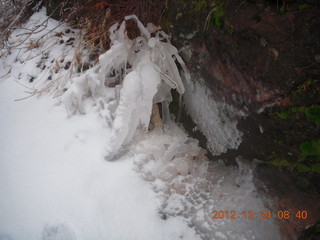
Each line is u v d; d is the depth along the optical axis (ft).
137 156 8.32
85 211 7.41
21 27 12.87
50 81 10.56
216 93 7.78
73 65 10.25
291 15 6.32
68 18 11.61
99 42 10.50
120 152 8.42
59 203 7.51
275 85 6.64
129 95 7.95
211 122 8.18
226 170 8.10
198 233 7.33
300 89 6.37
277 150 7.03
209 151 8.48
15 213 7.39
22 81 10.94
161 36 8.85
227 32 7.05
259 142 7.27
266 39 6.55
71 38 11.30
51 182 7.88
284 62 6.40
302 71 6.26
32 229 7.16
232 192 7.70
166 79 8.50
